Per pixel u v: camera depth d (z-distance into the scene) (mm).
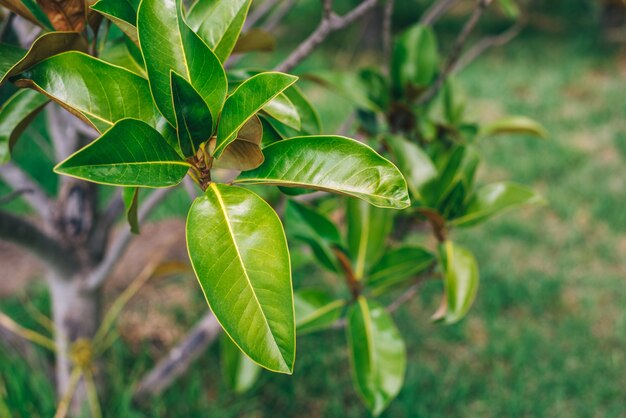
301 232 1156
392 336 1123
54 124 1343
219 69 729
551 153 3799
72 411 1780
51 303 2453
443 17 6801
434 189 1099
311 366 2240
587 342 2391
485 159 3773
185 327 2475
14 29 1036
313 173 719
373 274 1201
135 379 1963
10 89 940
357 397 2172
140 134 690
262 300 691
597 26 5988
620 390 2188
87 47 775
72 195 1545
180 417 1967
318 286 2621
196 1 820
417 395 2127
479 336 2459
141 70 863
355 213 1240
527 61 5574
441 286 2605
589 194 3373
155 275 1744
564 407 2129
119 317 2480
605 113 4402
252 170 735
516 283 2668
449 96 1377
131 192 781
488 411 2111
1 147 873
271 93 707
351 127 1421
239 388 1460
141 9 723
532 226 3131
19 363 1916
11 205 3330
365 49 6062
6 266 2863
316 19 6672
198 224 708
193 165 723
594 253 2936
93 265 1618
